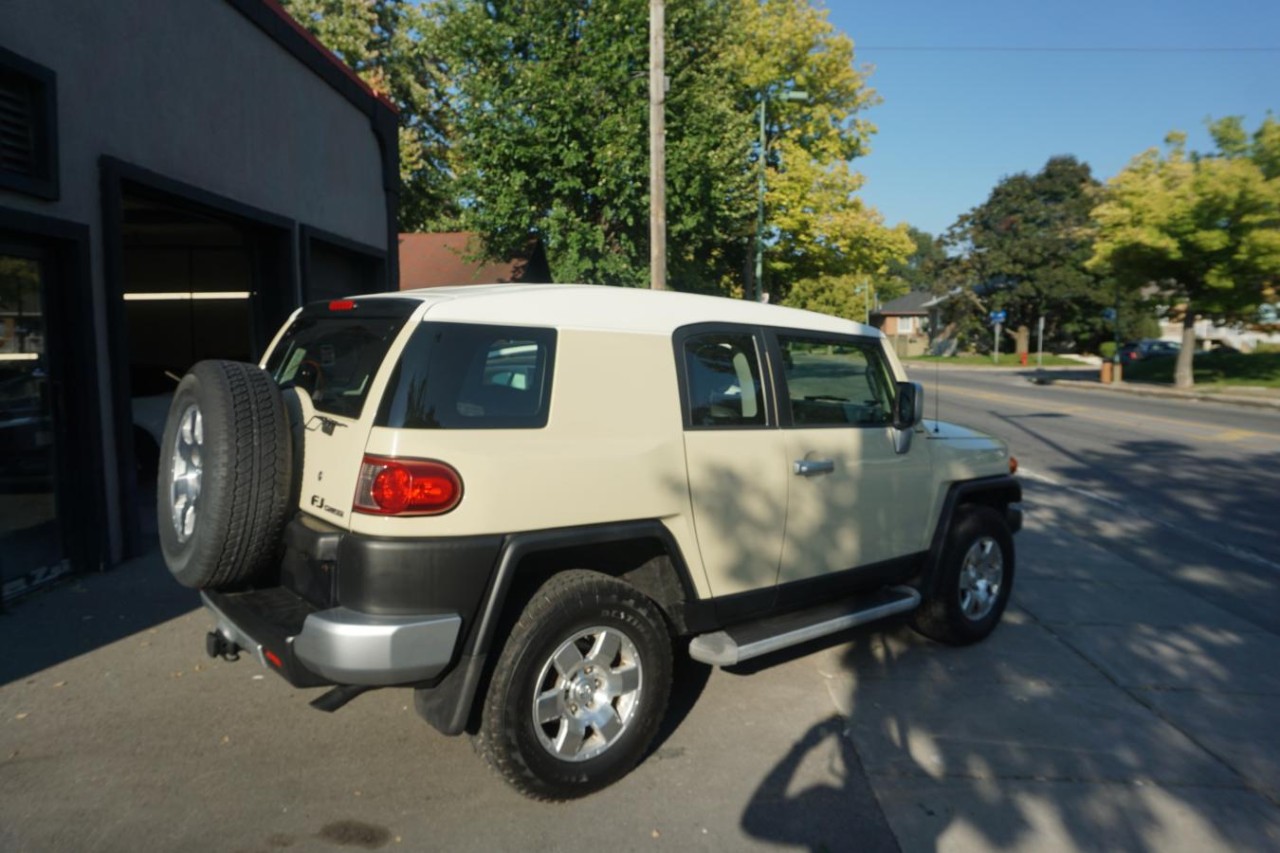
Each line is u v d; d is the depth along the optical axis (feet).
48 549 19.83
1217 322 95.09
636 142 54.54
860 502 15.24
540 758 11.06
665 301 13.17
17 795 11.44
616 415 11.95
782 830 11.10
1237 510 32.58
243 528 10.80
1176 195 86.17
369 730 13.48
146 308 41.27
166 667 15.60
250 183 27.58
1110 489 36.50
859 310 171.01
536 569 11.64
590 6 55.88
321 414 11.40
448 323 10.88
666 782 12.21
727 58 64.80
